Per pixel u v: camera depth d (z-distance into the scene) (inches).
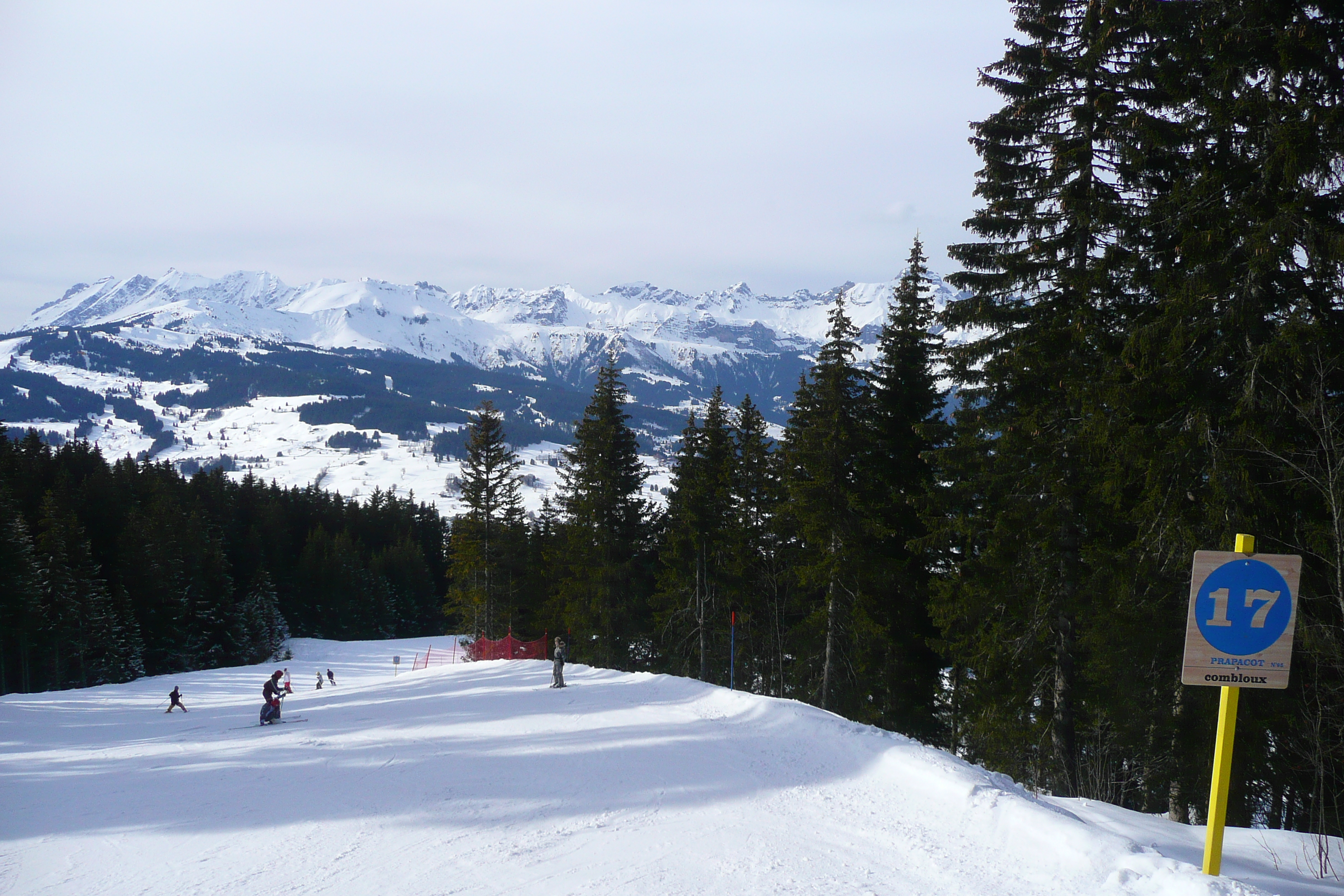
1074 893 254.5
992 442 652.7
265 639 2696.9
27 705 1184.8
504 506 1893.5
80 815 439.2
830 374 871.7
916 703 885.2
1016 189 602.9
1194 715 523.5
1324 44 420.8
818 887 272.1
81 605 2140.7
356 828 374.9
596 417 1439.5
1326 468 416.2
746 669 1320.1
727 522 1293.1
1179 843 313.1
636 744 529.0
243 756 604.7
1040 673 629.9
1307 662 459.8
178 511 2650.1
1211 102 458.9
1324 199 444.5
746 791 402.9
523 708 732.7
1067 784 595.8
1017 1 593.0
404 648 2866.6
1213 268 462.0
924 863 291.6
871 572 864.3
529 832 354.0
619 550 1417.3
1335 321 457.7
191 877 319.6
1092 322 571.5
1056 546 594.6
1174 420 512.7
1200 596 246.5
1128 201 571.2
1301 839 333.7
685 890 275.4
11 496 2208.4
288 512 3666.3
